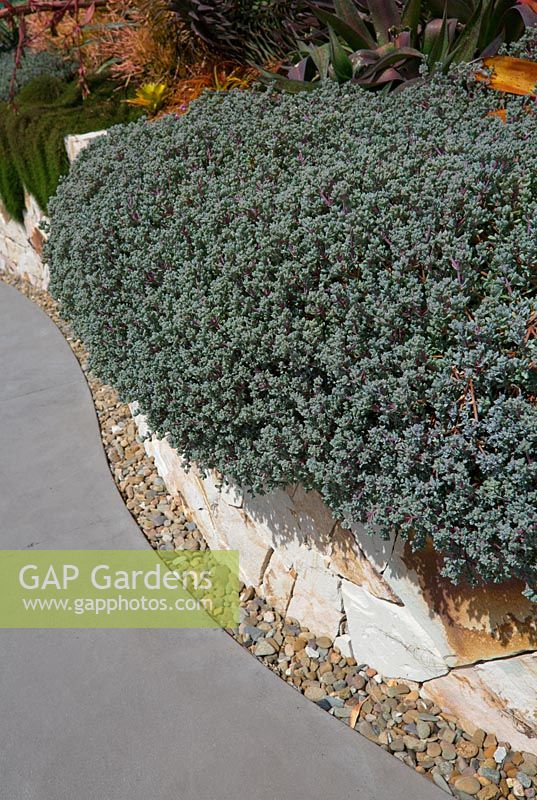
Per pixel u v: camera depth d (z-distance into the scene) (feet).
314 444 6.83
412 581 6.98
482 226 6.85
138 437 12.91
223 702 7.50
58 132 18.42
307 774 6.68
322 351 6.75
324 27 14.65
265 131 9.39
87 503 11.02
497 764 6.71
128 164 10.44
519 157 7.19
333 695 7.68
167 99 17.04
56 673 8.00
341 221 7.18
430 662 7.18
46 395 14.42
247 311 7.38
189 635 8.42
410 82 10.96
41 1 18.95
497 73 10.14
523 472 5.46
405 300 6.24
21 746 7.16
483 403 5.81
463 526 6.05
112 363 9.82
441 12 12.29
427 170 7.30
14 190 20.42
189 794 6.57
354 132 9.16
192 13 15.65
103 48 20.02
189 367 7.89
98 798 6.59
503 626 6.41
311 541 8.05
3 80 22.21
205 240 8.19
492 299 6.07
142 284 9.00
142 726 7.29
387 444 6.27
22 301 19.76
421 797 6.41
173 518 10.86
